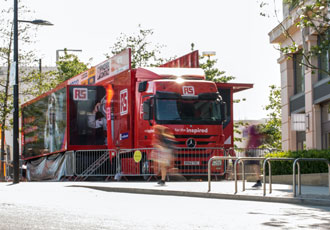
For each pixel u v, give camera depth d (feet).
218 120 66.13
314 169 57.00
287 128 93.35
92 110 73.82
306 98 84.33
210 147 65.62
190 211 31.94
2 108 118.21
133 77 66.74
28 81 123.54
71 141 72.74
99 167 72.02
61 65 151.43
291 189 48.88
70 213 29.25
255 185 50.47
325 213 31.48
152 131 63.82
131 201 39.45
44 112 84.33
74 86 73.46
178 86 64.85
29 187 54.24
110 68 72.74
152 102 63.87
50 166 81.76
